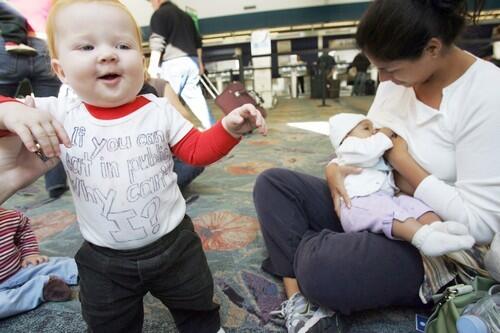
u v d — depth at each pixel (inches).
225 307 33.0
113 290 23.0
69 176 21.8
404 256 26.1
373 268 25.7
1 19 59.0
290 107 212.5
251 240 46.2
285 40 335.9
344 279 25.8
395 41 22.6
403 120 31.2
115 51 19.9
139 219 21.9
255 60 216.4
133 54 20.7
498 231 24.3
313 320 27.7
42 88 68.3
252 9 338.0
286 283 32.7
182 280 24.5
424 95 28.5
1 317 32.9
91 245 22.9
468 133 24.8
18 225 38.2
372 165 32.1
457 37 23.4
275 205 33.0
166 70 97.3
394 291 26.5
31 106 19.1
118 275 22.6
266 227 33.3
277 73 315.6
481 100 24.1
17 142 19.2
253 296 34.4
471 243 22.7
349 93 299.7
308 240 30.1
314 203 34.8
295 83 301.9
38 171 20.5
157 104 23.6
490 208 24.1
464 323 20.2
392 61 23.9
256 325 30.5
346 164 33.2
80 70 19.5
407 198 29.0
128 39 20.7
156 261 22.6
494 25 101.3
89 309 23.5
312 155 90.4
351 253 26.0
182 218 25.0
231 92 101.5
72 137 21.3
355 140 33.0
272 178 33.8
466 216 25.0
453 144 26.6
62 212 61.4
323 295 26.5
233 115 22.6
